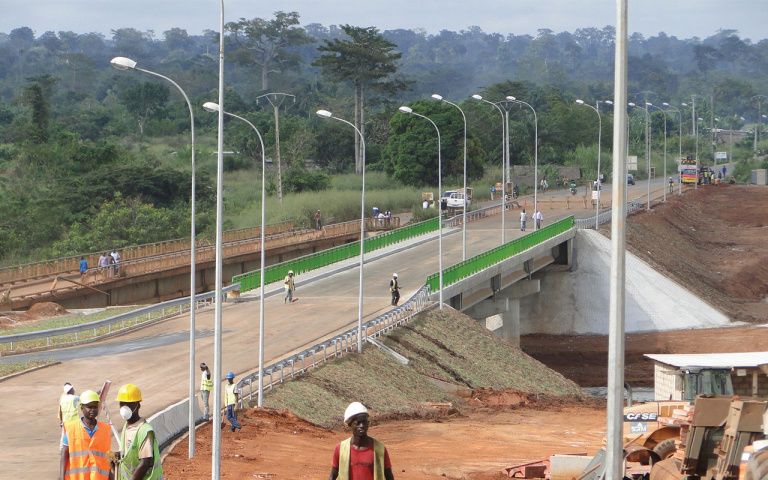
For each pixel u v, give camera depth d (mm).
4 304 52094
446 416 38094
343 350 42719
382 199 102000
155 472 10781
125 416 10820
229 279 72750
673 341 68875
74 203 83625
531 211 97562
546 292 77375
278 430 29891
